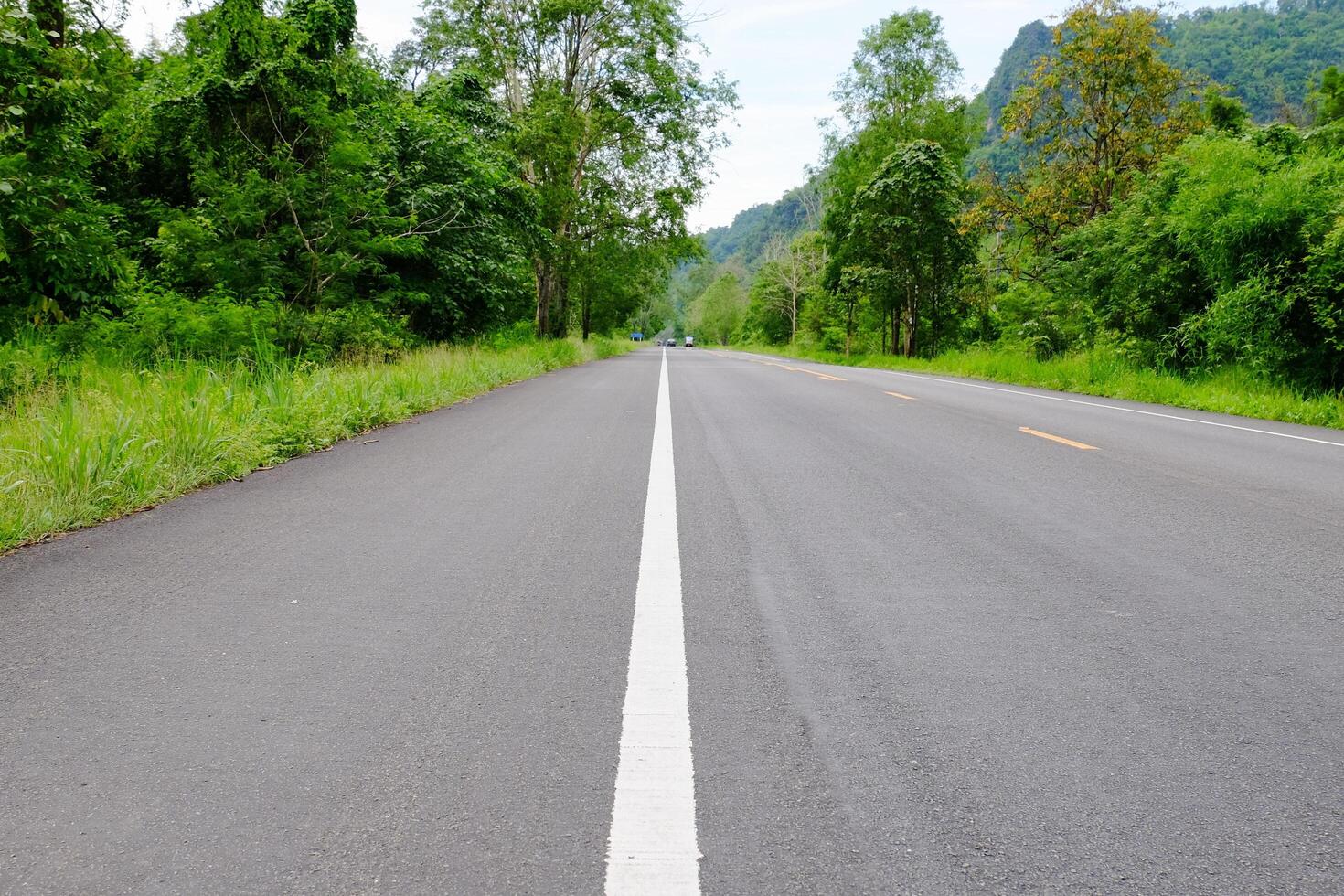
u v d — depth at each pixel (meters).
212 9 12.55
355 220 13.41
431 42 28.28
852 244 35.16
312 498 5.17
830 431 8.65
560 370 22.39
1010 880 1.60
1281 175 13.32
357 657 2.68
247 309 10.98
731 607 3.18
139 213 14.93
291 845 1.71
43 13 9.90
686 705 2.35
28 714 2.28
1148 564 3.79
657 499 5.16
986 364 22.22
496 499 5.15
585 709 2.32
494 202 19.27
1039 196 29.75
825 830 1.76
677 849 1.69
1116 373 15.92
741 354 58.16
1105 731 2.20
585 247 31.91
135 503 4.89
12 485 4.30
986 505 5.04
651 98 29.52
